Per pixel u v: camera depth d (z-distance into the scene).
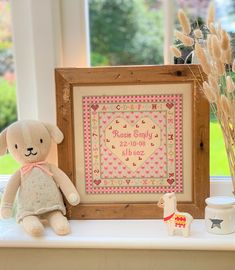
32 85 1.06
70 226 0.92
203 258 0.86
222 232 0.86
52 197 0.91
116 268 0.88
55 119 1.02
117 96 0.94
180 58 0.99
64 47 1.02
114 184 0.96
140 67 0.92
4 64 2.02
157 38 1.98
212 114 1.00
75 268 0.89
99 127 0.95
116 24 1.99
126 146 0.95
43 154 0.93
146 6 1.98
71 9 1.00
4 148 0.94
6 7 1.73
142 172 0.96
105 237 0.86
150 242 0.84
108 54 2.01
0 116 2.13
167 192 0.96
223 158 1.04
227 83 0.78
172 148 0.95
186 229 0.85
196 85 0.92
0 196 0.99
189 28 0.82
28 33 1.04
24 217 0.88
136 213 0.96
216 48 0.77
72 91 0.95
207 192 0.95
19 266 0.90
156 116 0.94
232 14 1.19
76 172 0.97
